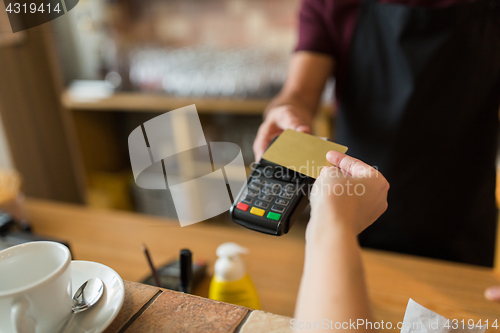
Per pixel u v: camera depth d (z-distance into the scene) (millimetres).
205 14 1763
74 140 1829
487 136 777
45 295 261
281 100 773
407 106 768
